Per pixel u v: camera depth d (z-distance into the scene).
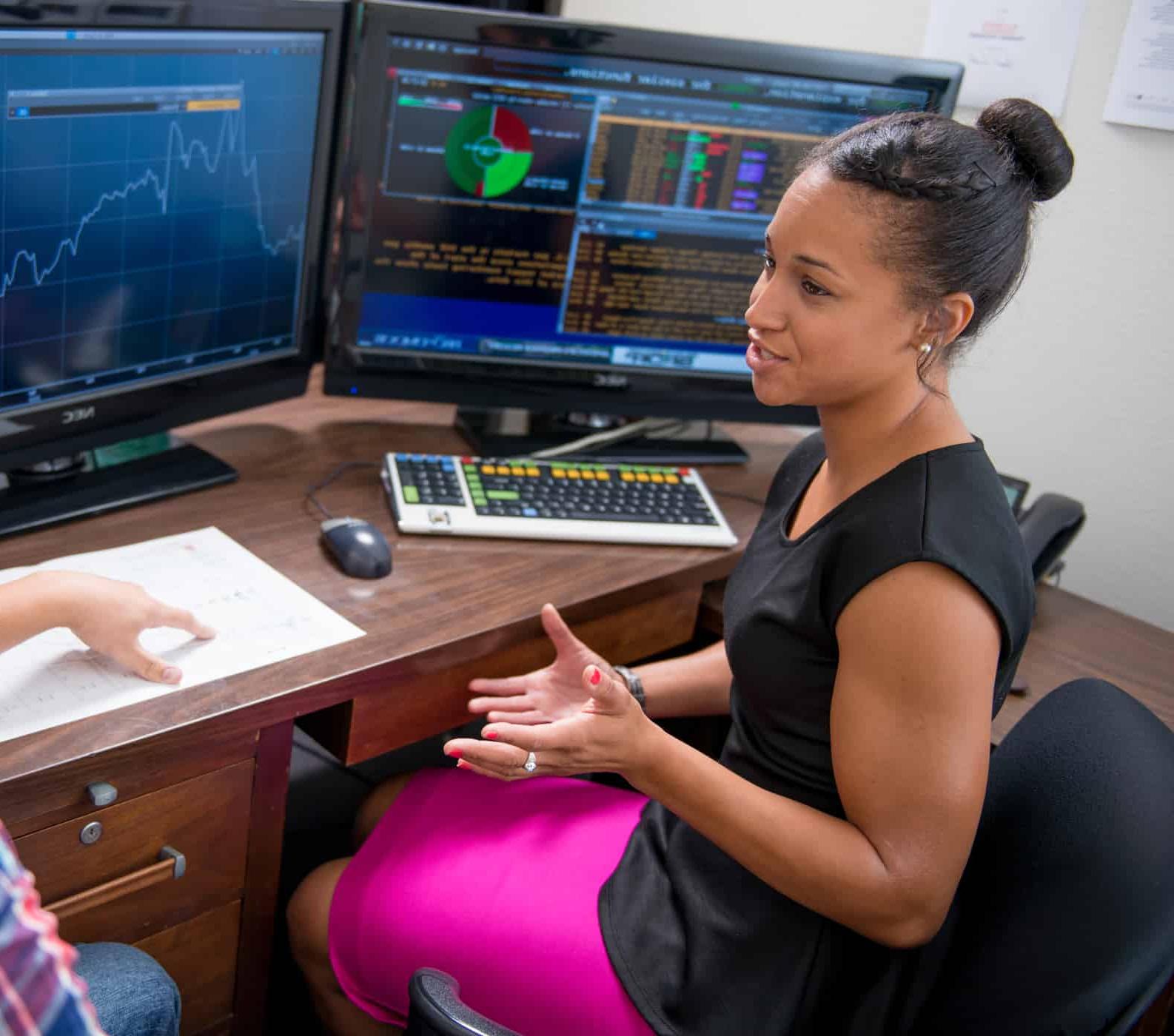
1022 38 1.73
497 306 1.59
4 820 0.95
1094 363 1.76
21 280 1.24
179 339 1.42
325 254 1.53
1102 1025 0.87
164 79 1.27
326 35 1.40
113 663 1.08
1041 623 1.56
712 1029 1.06
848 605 0.98
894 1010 1.04
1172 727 1.35
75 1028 0.52
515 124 1.48
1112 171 1.69
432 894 1.17
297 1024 1.52
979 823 1.08
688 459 1.70
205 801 1.09
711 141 1.54
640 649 1.44
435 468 1.48
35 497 1.32
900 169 0.94
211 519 1.36
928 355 1.00
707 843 1.13
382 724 1.21
